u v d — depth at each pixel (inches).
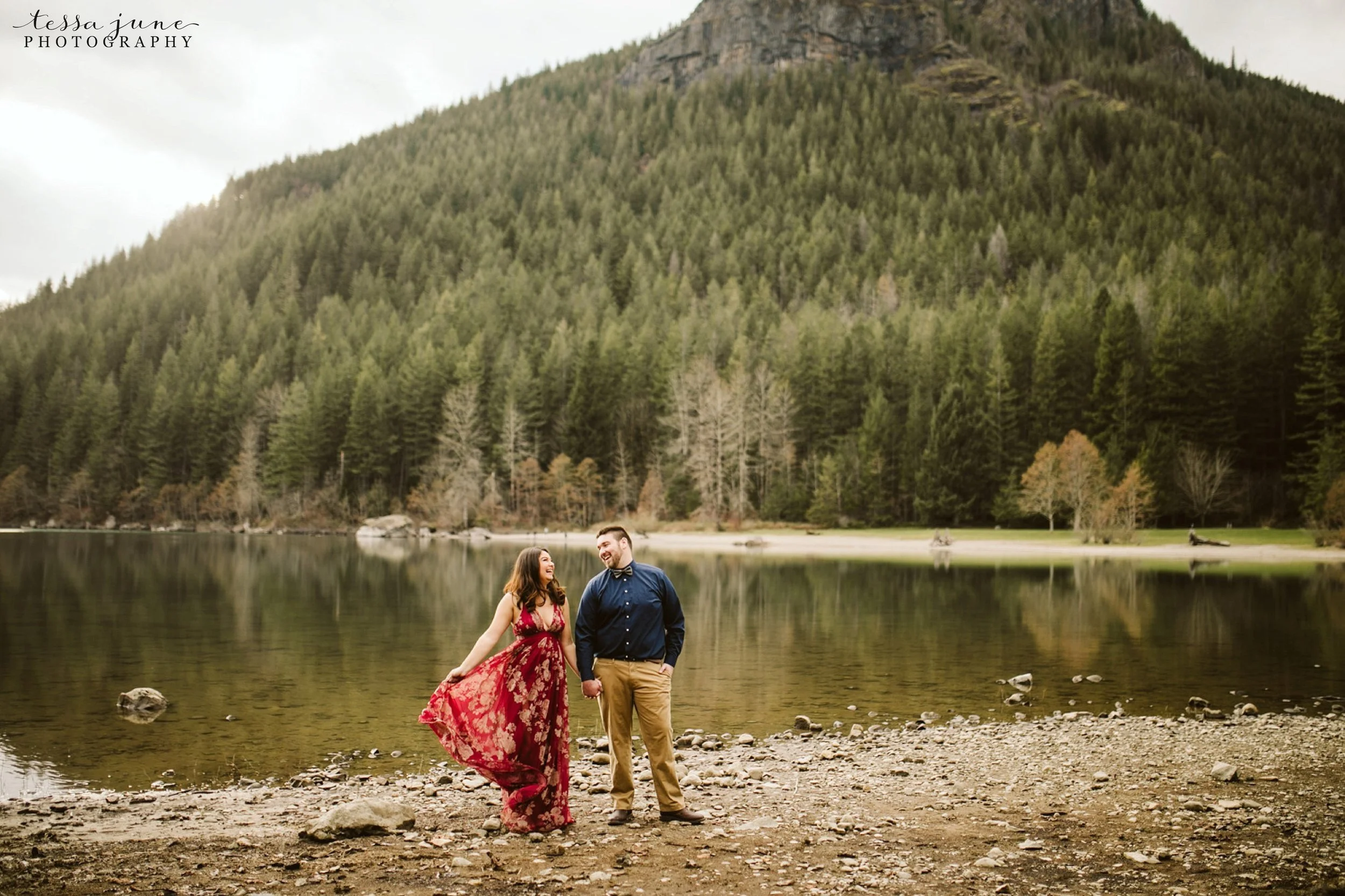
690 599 1106.1
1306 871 218.8
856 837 251.0
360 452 3897.6
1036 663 644.7
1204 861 227.5
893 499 3393.2
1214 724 452.4
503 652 257.4
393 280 6333.7
